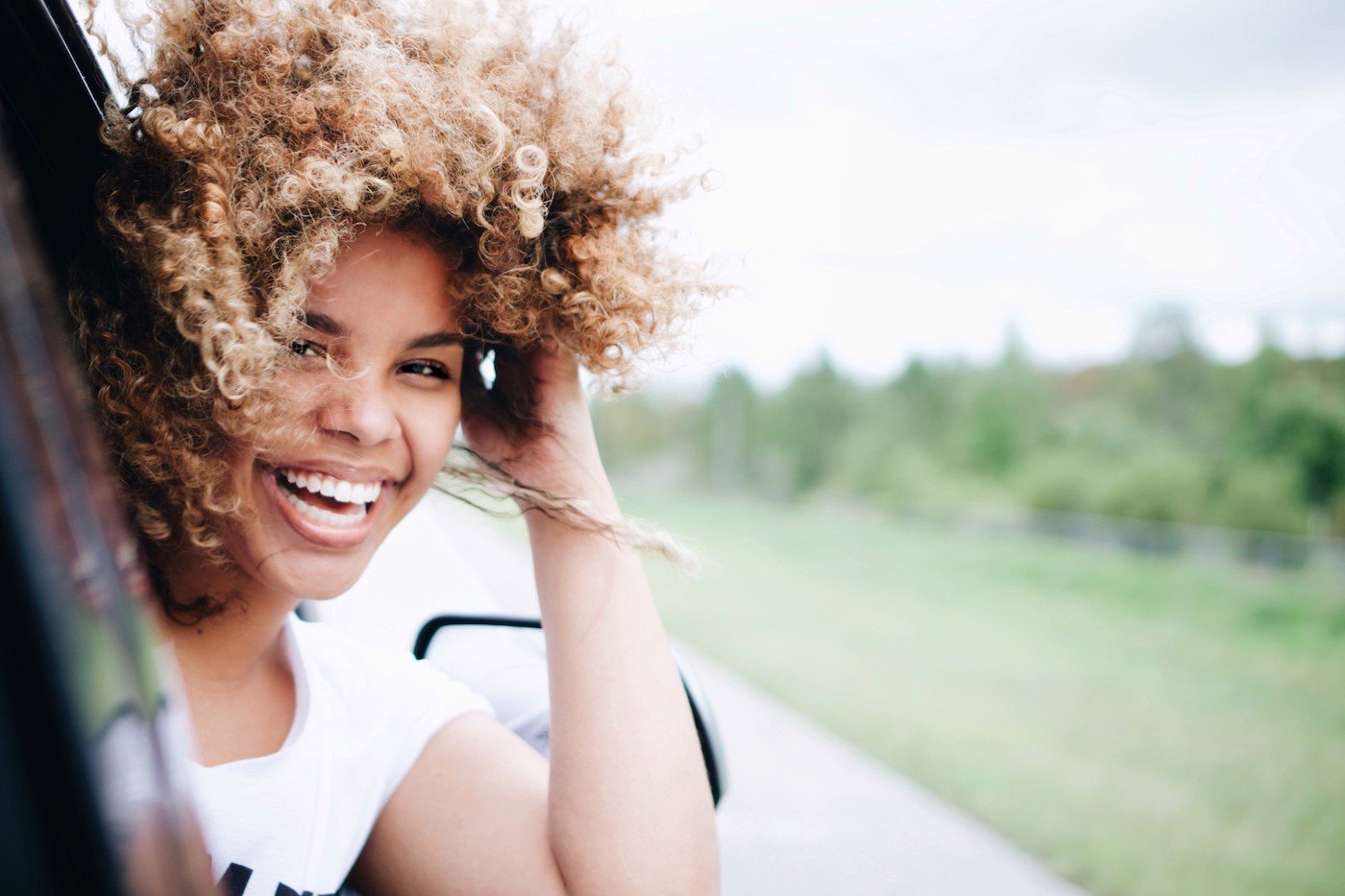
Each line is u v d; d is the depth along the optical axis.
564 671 1.15
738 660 8.54
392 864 1.20
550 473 1.21
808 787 5.33
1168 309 31.83
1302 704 8.05
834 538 20.69
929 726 6.72
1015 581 15.22
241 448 0.93
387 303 0.97
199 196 0.87
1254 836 4.90
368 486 1.01
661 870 1.07
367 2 1.02
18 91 0.81
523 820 1.17
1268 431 28.70
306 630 1.26
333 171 0.89
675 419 38.66
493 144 1.00
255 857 1.01
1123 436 31.16
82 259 0.91
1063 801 5.33
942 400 34.69
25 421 0.36
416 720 1.21
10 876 0.34
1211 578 16.97
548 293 1.10
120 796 0.38
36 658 0.34
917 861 4.38
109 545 0.41
